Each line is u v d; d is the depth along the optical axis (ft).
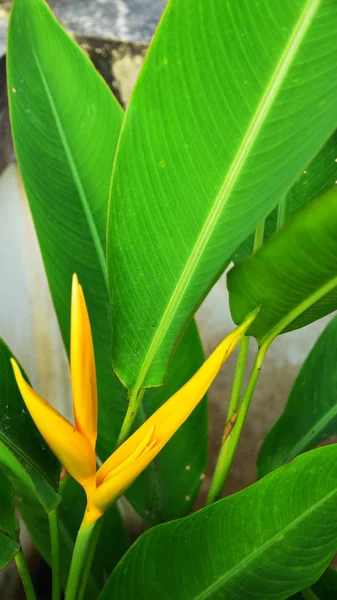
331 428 2.24
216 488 2.17
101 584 2.40
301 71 1.50
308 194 2.16
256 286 1.68
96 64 2.52
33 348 3.13
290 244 1.55
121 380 1.77
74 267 2.12
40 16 1.91
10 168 2.70
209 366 1.61
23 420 1.90
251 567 1.76
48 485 1.77
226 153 1.56
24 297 2.99
